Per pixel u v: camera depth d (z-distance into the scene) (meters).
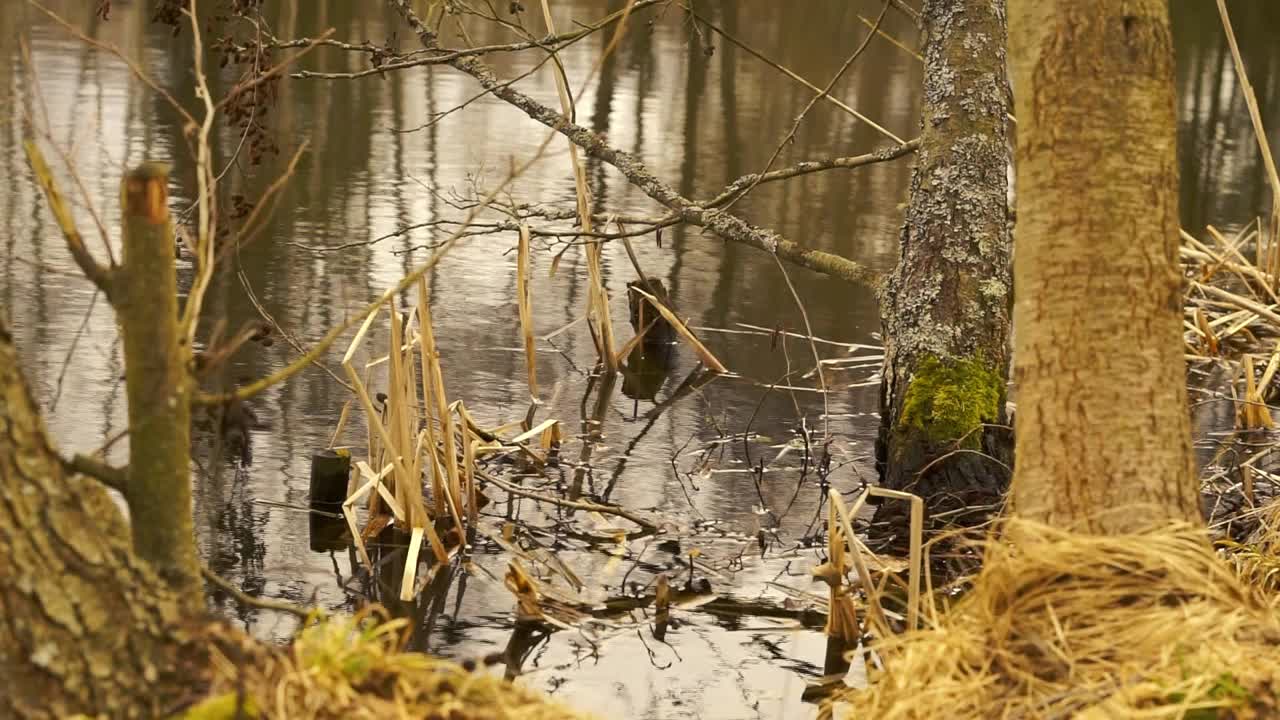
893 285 5.68
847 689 3.80
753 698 3.79
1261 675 2.43
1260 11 19.50
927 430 5.38
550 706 2.39
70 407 5.51
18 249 7.62
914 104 13.92
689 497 5.34
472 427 5.72
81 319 6.64
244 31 13.09
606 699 3.76
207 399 2.35
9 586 1.95
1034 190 2.84
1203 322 7.07
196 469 5.23
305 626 2.39
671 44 16.77
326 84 13.13
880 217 9.70
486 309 7.58
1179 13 19.03
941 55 5.53
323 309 7.12
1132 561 2.75
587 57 15.38
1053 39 2.78
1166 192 2.79
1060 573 2.75
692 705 3.72
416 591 4.44
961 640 2.74
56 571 2.01
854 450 5.92
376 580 4.48
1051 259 2.81
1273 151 12.30
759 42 17.14
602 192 9.94
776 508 5.26
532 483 5.44
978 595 2.89
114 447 5.11
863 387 6.80
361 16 16.02
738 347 7.30
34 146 2.20
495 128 11.77
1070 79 2.76
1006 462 5.42
